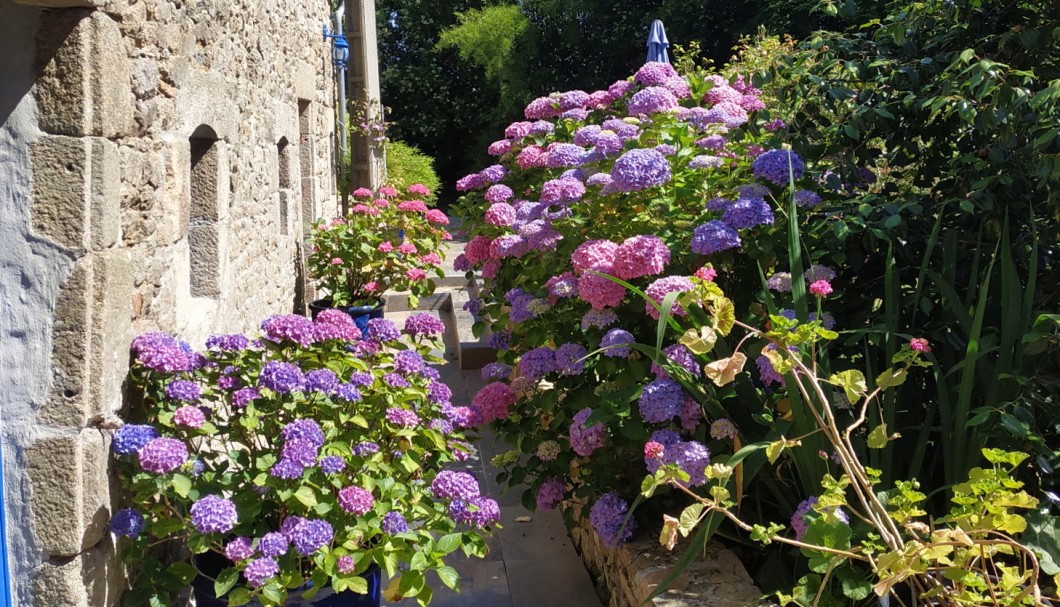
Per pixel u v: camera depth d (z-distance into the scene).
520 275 3.70
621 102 4.05
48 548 2.28
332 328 2.85
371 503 2.39
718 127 3.43
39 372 2.28
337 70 8.74
